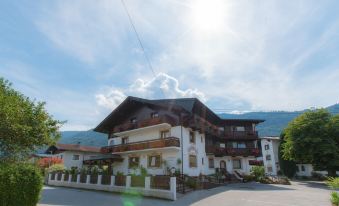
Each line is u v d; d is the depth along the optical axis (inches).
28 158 465.7
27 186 391.2
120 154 1295.5
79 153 1808.6
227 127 1676.9
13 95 454.0
